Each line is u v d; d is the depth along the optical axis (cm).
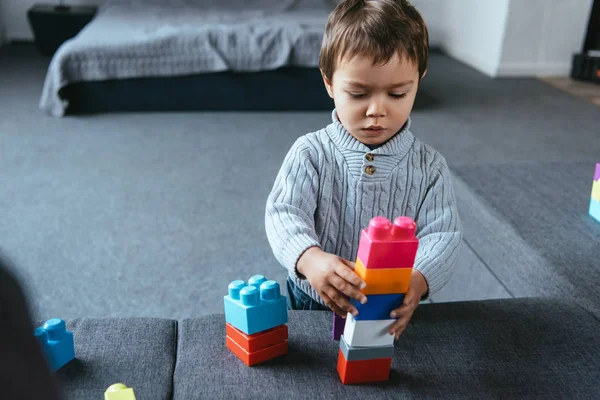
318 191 81
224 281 164
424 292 74
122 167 235
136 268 168
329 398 69
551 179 150
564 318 87
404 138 81
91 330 79
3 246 176
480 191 141
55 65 285
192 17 340
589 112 321
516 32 381
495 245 127
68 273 165
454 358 77
